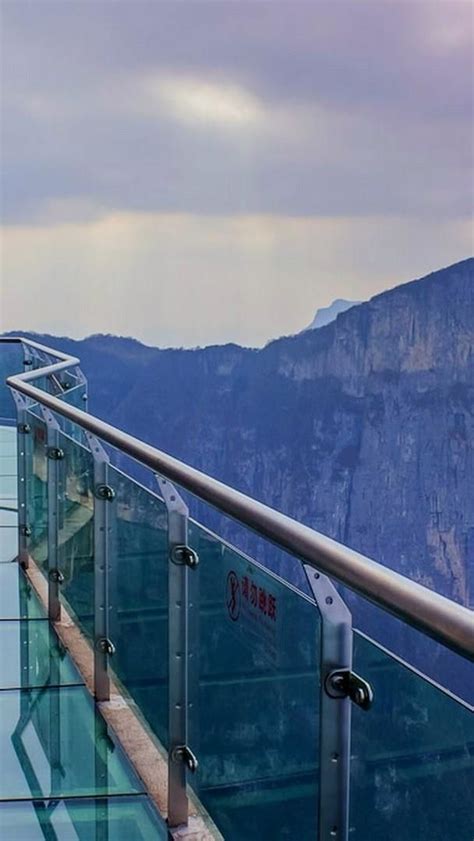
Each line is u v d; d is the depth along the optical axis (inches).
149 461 84.4
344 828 52.7
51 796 97.0
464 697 40.9
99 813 93.8
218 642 75.0
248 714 68.8
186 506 82.6
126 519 104.7
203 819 85.3
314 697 56.7
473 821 40.6
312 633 56.7
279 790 63.3
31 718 114.6
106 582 114.0
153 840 88.2
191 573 81.7
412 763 45.3
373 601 44.9
